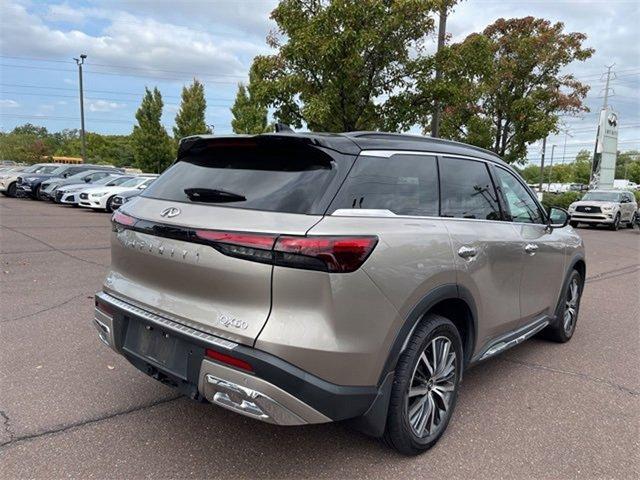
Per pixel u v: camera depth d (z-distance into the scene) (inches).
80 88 1425.9
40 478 105.3
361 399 100.4
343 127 391.5
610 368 179.9
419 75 390.6
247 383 91.2
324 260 92.5
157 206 115.5
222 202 105.8
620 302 286.8
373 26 347.9
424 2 342.3
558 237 186.1
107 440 120.1
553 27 684.7
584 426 135.9
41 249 388.5
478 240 130.3
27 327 198.2
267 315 93.7
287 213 97.7
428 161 127.6
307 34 344.2
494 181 152.7
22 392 142.9
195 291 102.3
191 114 1590.8
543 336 210.4
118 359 168.4
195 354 99.5
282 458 115.3
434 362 119.1
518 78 695.1
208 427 127.5
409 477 110.2
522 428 133.8
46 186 875.4
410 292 106.0
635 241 657.0
